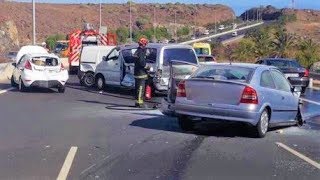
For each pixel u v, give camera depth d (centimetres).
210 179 777
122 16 14700
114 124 1282
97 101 1817
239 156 940
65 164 852
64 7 13850
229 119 1119
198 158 916
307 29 14212
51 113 1473
